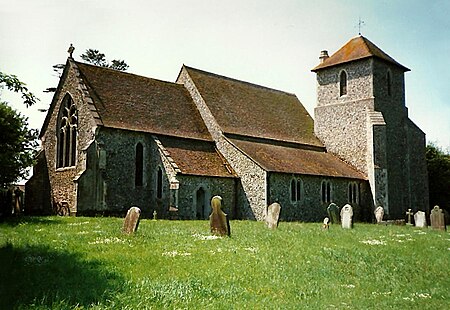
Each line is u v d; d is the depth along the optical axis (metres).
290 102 45.31
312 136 42.53
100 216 26.86
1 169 22.41
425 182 43.81
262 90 43.28
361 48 41.53
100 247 12.34
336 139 41.66
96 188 27.36
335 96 42.25
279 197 30.84
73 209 27.19
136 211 15.75
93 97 29.30
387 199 38.75
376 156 38.88
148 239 14.38
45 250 11.51
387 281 10.85
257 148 33.84
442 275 12.02
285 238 16.61
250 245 14.24
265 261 11.63
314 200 33.59
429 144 51.25
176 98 34.97
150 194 29.80
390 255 14.20
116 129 28.45
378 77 40.72
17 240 13.38
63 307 6.79
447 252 15.73
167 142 30.92
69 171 29.58
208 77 38.38
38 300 7.05
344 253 13.86
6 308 6.66
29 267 9.43
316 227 23.00
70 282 8.36
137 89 32.75
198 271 9.98
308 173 33.03
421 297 9.40
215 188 30.23
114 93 30.88
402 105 42.91
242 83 41.66
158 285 8.45
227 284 9.08
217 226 16.70
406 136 42.38
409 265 12.95
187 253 12.04
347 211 24.06
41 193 31.89
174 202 27.81
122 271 9.57
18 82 12.10
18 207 28.11
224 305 7.64
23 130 23.02
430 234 22.30
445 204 49.16
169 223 21.70
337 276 10.91
